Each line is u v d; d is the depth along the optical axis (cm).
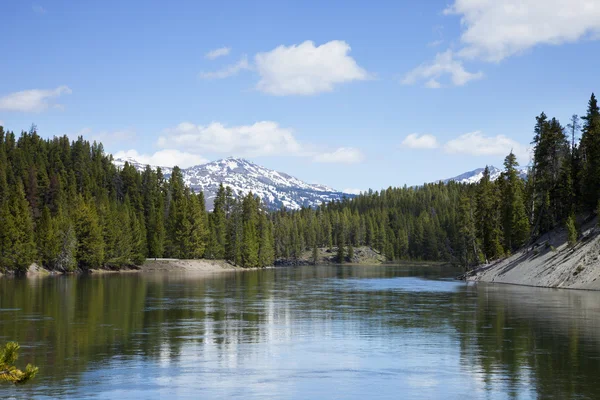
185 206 19388
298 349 3419
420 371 2805
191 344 3584
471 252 16138
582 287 7769
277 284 10219
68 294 7481
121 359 3114
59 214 15300
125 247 16550
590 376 2645
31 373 1423
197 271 17838
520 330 4031
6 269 13138
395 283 10450
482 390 2428
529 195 12719
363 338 3816
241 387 2516
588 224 10000
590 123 11162
